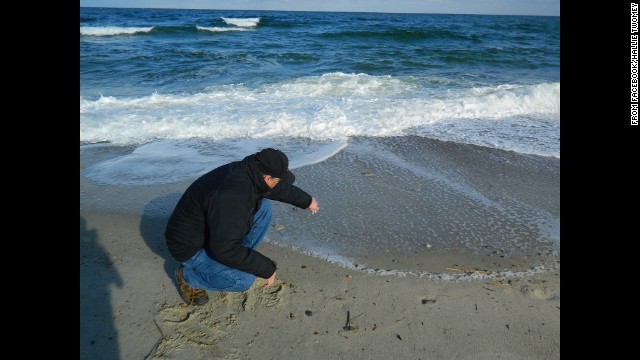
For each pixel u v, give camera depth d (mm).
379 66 12750
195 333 2553
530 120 7062
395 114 7090
